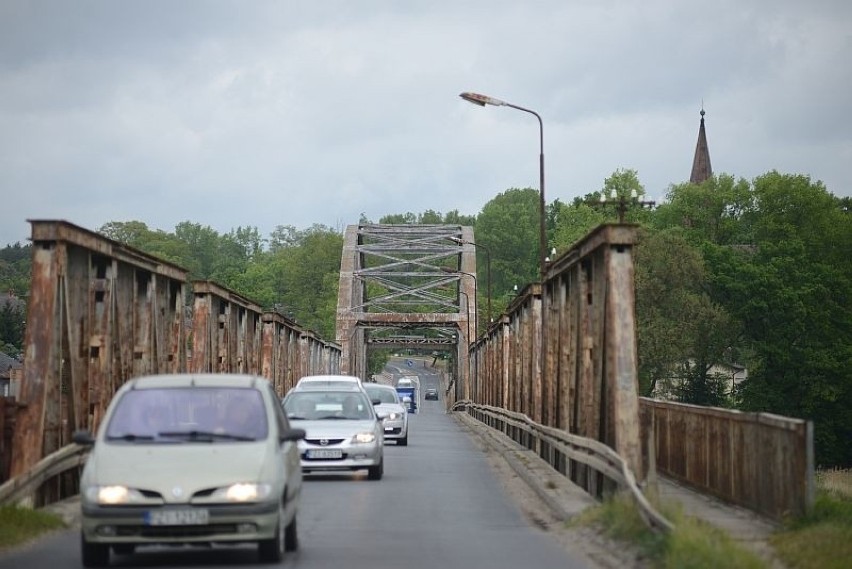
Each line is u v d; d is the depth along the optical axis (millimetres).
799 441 24516
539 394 60562
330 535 27797
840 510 24812
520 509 34594
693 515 25453
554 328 49531
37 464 28219
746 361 164500
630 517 25172
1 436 28750
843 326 154125
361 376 186375
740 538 23688
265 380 25109
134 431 23141
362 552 24625
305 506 34750
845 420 148750
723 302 158000
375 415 46156
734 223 176875
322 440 43781
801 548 21125
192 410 23641
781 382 150875
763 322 153625
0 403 28719
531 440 60031
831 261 167875
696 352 152250
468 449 69438
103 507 21484
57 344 30250
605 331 32750
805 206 170750
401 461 56531
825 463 148500
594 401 34469
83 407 33000
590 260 36406
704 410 33625
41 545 24812
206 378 24578
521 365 74562
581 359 37062
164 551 24828
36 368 29234
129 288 38219
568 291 43250
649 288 148125
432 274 167375
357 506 34844
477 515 32781
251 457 22438
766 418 26906
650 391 154125
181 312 46562
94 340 34438
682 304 148375
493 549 25234
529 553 24547
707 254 156875
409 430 102875
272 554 22578
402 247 166625
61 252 30156
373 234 168125
